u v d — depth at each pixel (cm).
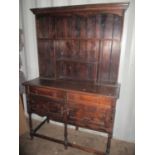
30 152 195
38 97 195
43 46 217
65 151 198
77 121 179
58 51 212
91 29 185
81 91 166
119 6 157
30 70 258
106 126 166
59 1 204
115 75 189
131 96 200
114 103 154
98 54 191
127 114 209
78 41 197
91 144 211
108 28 177
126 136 218
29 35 239
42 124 240
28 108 208
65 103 179
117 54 181
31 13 226
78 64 204
